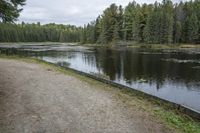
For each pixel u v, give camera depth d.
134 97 12.68
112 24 87.88
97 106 10.66
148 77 23.64
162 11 80.12
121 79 22.72
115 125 8.64
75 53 51.91
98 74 24.28
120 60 37.44
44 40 155.88
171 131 8.38
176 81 21.86
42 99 11.38
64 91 13.14
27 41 142.75
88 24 110.44
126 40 85.44
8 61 26.53
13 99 11.05
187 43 78.06
